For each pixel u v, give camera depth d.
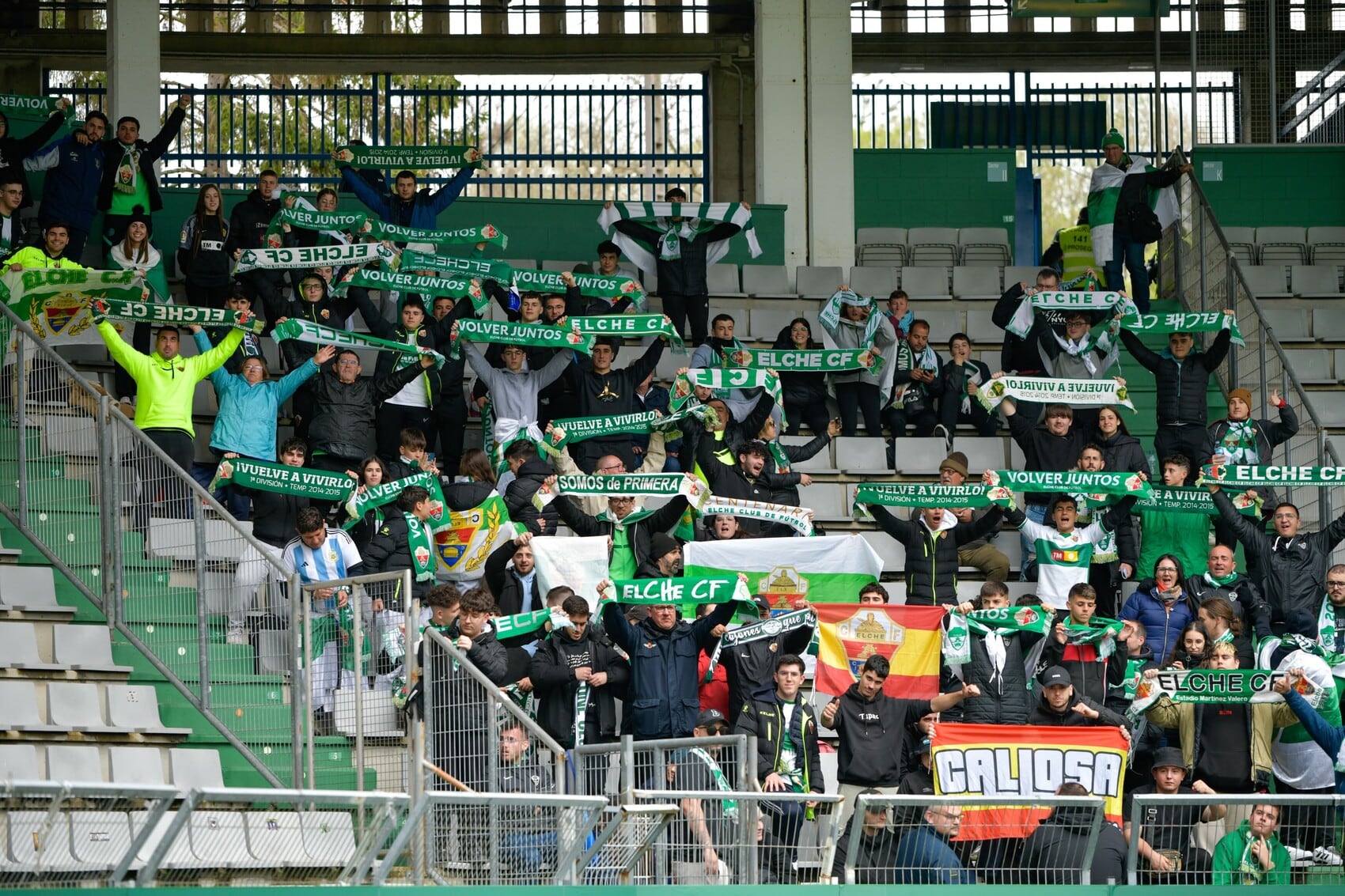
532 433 57.59
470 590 46.94
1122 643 50.09
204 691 45.19
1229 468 56.00
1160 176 74.94
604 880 37.53
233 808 34.75
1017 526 57.00
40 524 48.09
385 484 50.88
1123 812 45.16
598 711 45.41
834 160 83.25
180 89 93.56
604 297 66.06
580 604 45.16
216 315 56.09
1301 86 93.50
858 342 68.06
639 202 70.12
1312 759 47.81
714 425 57.50
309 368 57.16
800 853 38.91
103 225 74.94
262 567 45.56
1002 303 65.50
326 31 100.81
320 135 104.12
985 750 42.66
